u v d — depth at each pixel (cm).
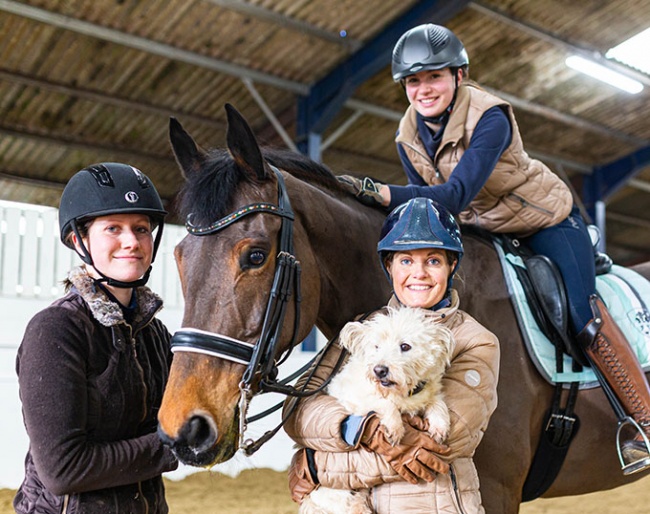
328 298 166
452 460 129
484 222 207
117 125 880
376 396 128
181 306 584
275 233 145
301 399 144
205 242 140
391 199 176
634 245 1586
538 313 188
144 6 666
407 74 188
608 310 210
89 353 136
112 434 138
